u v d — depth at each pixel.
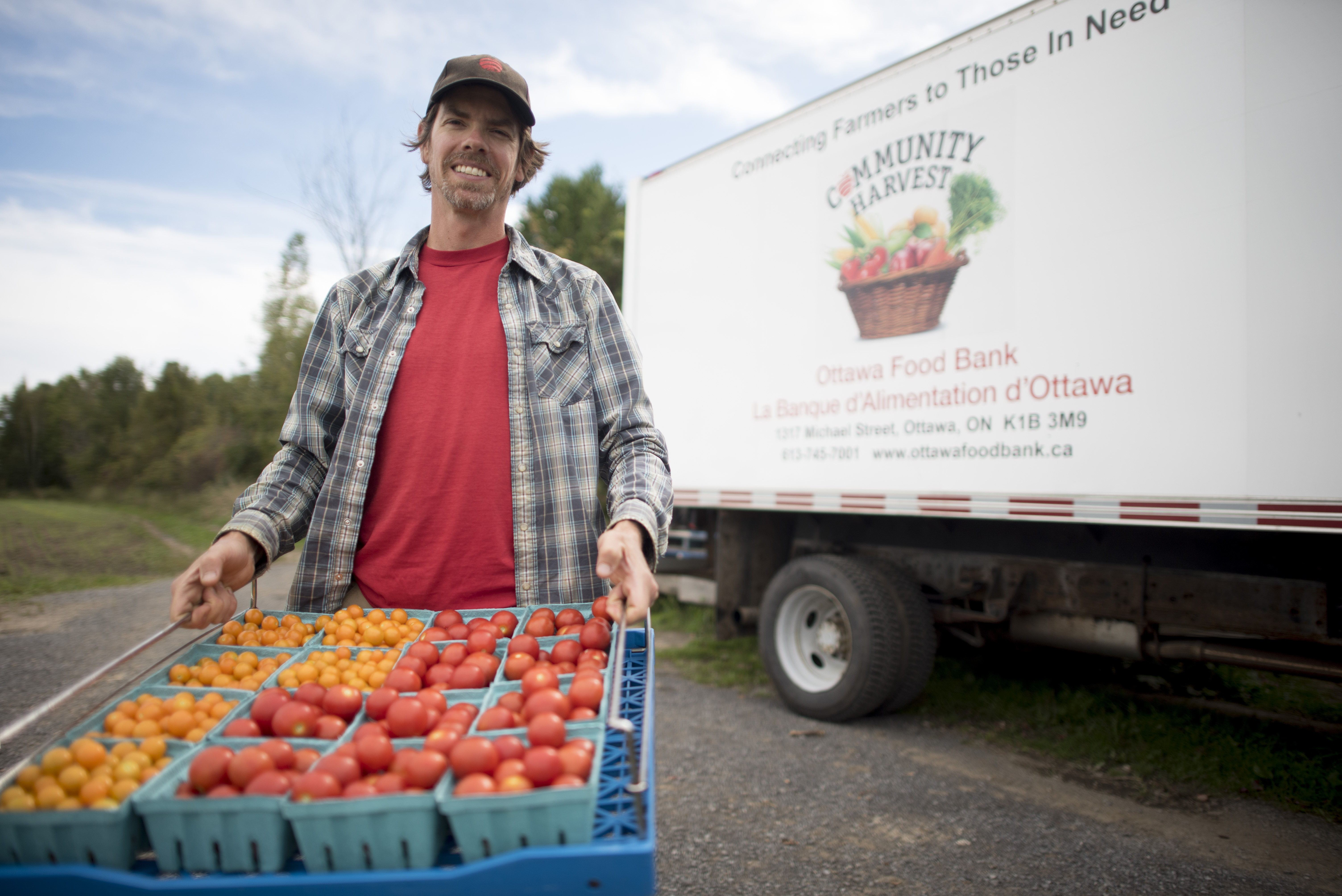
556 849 0.94
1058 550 3.97
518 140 1.94
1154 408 3.25
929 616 4.43
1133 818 3.31
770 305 4.89
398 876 0.95
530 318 1.98
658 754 4.11
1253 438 2.99
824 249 4.62
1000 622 4.33
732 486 5.06
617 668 1.26
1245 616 3.31
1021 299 3.71
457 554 1.92
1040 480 3.60
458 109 1.85
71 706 4.29
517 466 1.93
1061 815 3.35
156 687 1.46
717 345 5.21
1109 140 3.44
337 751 1.18
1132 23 3.39
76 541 14.48
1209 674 4.53
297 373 18.05
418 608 1.95
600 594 1.95
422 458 1.91
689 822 3.32
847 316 4.47
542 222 18.33
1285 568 3.23
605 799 1.11
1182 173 3.22
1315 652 3.36
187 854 1.04
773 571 5.44
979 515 3.82
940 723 4.55
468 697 1.44
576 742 1.15
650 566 1.71
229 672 1.56
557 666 1.50
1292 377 2.91
